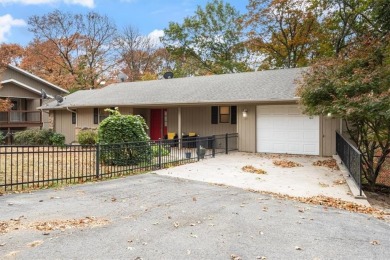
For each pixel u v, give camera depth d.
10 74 25.44
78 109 20.62
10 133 21.08
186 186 7.98
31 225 4.77
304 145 13.73
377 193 9.77
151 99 17.03
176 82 20.19
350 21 23.09
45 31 35.00
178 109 17.11
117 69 38.06
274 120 14.45
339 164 11.05
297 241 4.40
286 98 13.10
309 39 25.52
